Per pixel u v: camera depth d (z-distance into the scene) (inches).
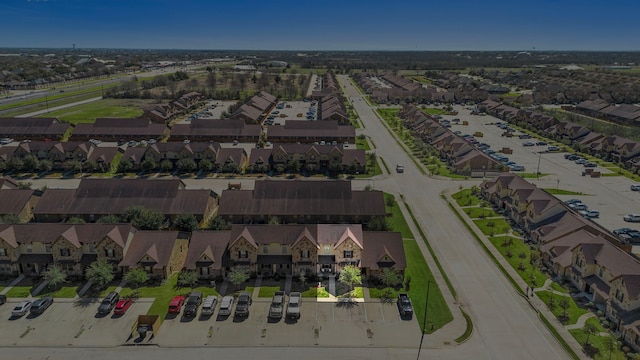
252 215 3737.7
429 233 3722.9
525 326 2512.3
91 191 3863.2
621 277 2492.6
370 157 5930.1
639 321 2331.4
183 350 2290.8
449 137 6304.1
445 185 5004.9
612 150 6033.5
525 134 7559.1
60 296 2751.0
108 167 5388.8
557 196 4667.8
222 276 2962.6
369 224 3540.8
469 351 2309.3
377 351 2305.6
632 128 7667.3
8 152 5511.8
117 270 2970.0
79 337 2377.0
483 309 2672.2
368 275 2972.4
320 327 2492.6
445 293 2834.6
